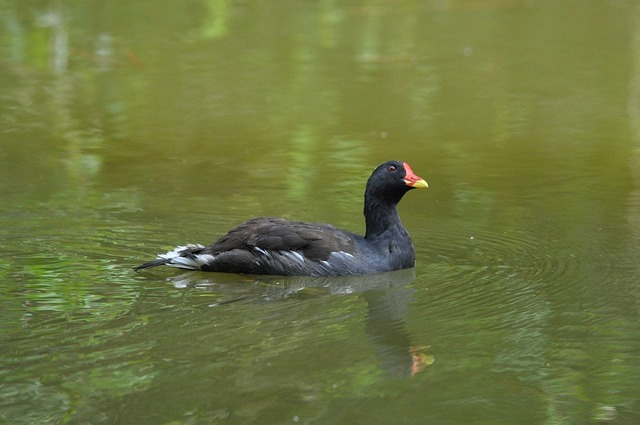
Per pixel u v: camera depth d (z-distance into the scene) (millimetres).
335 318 11766
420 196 16984
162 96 23328
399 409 9438
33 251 13836
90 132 20688
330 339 11086
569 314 11875
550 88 23844
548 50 27078
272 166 18531
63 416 9117
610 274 13211
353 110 22281
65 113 21938
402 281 13211
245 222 14008
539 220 15602
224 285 12992
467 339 11180
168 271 13438
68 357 10328
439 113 22062
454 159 18984
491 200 16688
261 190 17047
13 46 26719
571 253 14094
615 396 9766
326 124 21312
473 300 12398
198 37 28219
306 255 13422
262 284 13070
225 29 29047
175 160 18891
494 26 29641
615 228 15133
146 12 30500
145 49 27000
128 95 23375
